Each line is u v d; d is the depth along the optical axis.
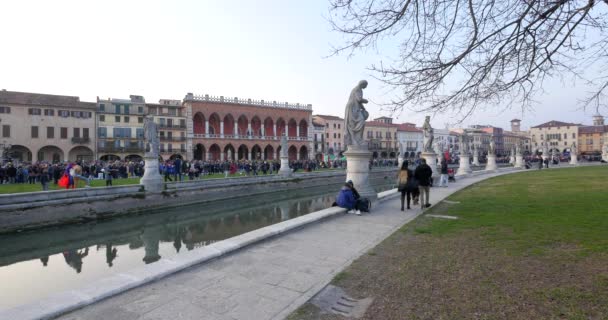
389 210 11.20
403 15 5.43
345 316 3.80
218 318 3.82
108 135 58.84
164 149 62.06
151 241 15.02
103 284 4.50
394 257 5.91
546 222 8.31
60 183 20.28
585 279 4.54
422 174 11.36
